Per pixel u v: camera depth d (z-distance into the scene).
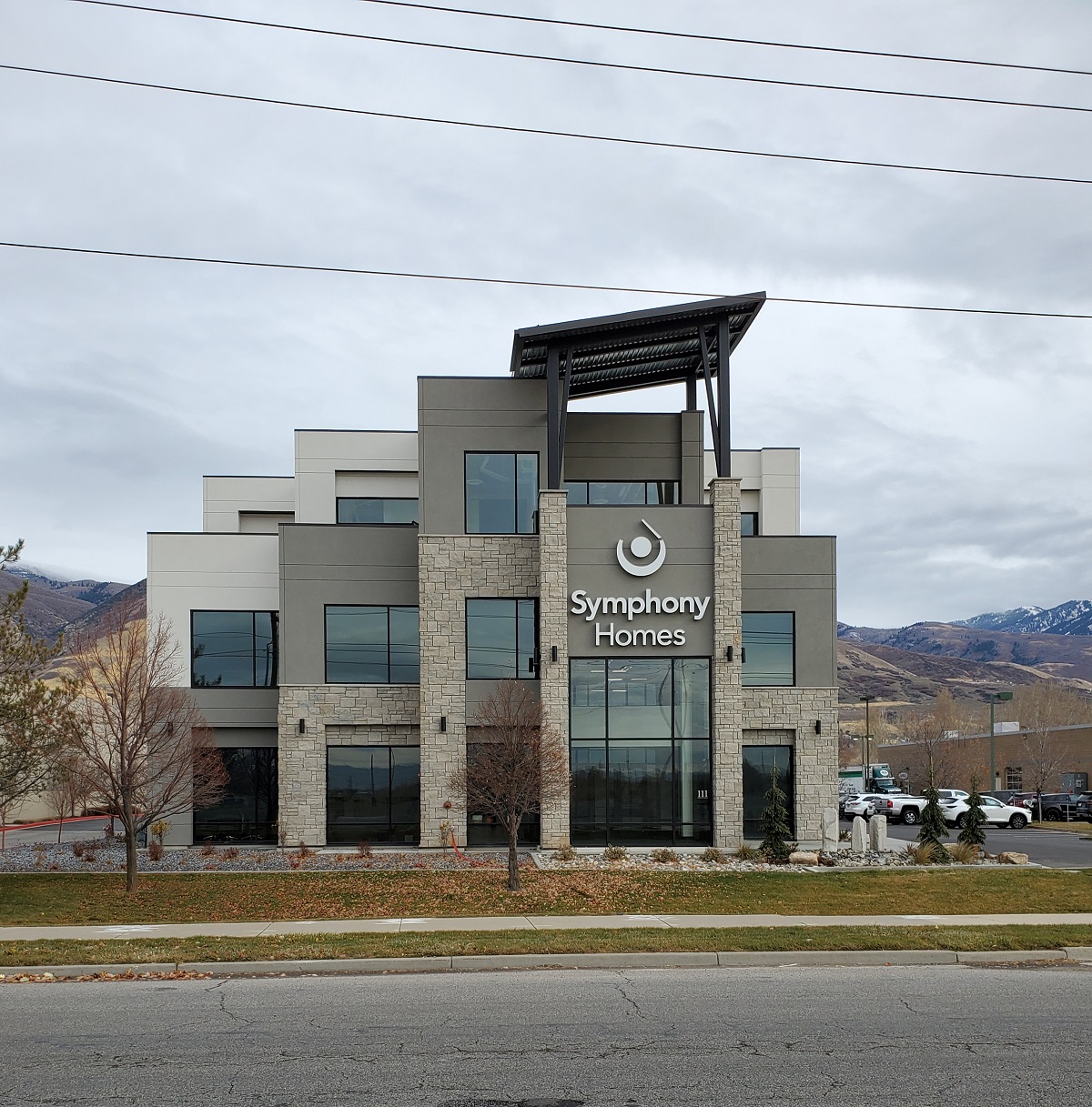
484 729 28.56
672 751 29.66
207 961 14.80
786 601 31.70
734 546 29.62
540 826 29.23
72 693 23.67
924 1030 11.05
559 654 28.88
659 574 29.69
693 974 14.48
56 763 22.73
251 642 33.50
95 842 32.47
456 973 14.59
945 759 74.25
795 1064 9.71
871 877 24.33
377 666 31.44
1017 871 25.27
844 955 15.66
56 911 20.95
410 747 31.20
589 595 29.55
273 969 14.75
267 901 22.00
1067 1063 9.78
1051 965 15.45
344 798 31.00
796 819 30.95
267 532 37.06
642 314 28.64
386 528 31.81
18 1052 10.12
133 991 13.21
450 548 30.20
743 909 20.95
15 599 22.28
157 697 25.73
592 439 32.41
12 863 27.75
